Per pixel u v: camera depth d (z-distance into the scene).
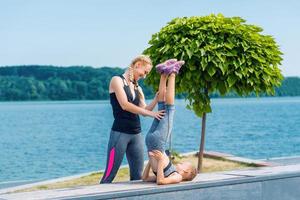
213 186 5.96
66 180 12.38
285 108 112.25
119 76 6.98
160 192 5.64
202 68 9.70
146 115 6.38
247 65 9.78
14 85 163.38
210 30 9.92
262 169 6.98
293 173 6.55
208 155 15.16
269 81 10.14
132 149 7.21
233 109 109.62
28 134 43.41
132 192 5.45
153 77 10.31
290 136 37.06
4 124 61.28
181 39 9.82
